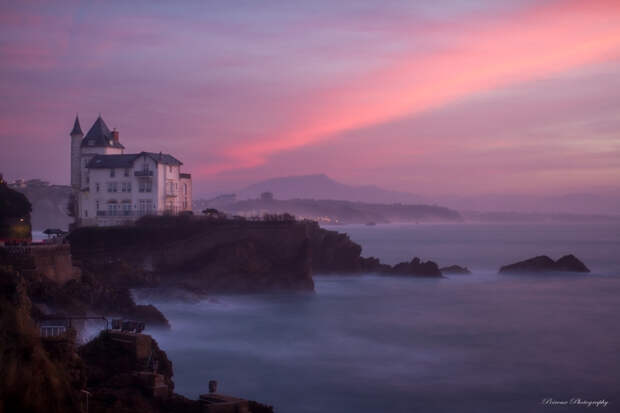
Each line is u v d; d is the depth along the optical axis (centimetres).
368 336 7175
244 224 10775
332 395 4950
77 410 2800
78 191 12444
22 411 2641
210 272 9862
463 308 9281
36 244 6894
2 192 9469
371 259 13775
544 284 12306
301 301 9706
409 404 4778
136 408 3005
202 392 4822
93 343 3744
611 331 7531
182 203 12331
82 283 6769
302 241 10844
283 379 5347
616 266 16188
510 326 7831
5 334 2872
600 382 5384
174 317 7712
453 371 5716
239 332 7162
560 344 6819
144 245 10094
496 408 4719
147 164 11406
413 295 10625
